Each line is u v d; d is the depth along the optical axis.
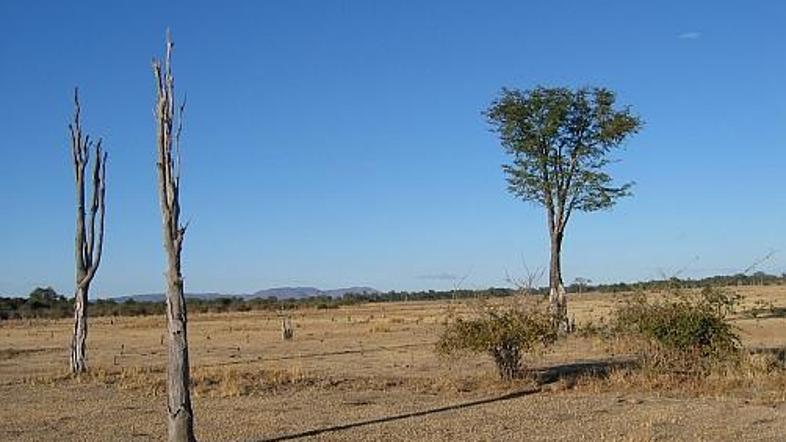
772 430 15.53
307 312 97.44
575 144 41.66
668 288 23.31
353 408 19.73
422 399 21.12
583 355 30.38
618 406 18.84
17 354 41.16
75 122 30.22
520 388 22.28
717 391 20.55
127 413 19.67
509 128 41.31
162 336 55.00
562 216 41.16
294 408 19.91
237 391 22.78
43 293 120.44
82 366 29.44
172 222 14.04
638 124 40.88
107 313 110.81
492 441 14.94
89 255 29.88
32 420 18.69
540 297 24.22
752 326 42.16
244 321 75.00
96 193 29.98
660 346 22.78
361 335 48.81
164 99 14.15
